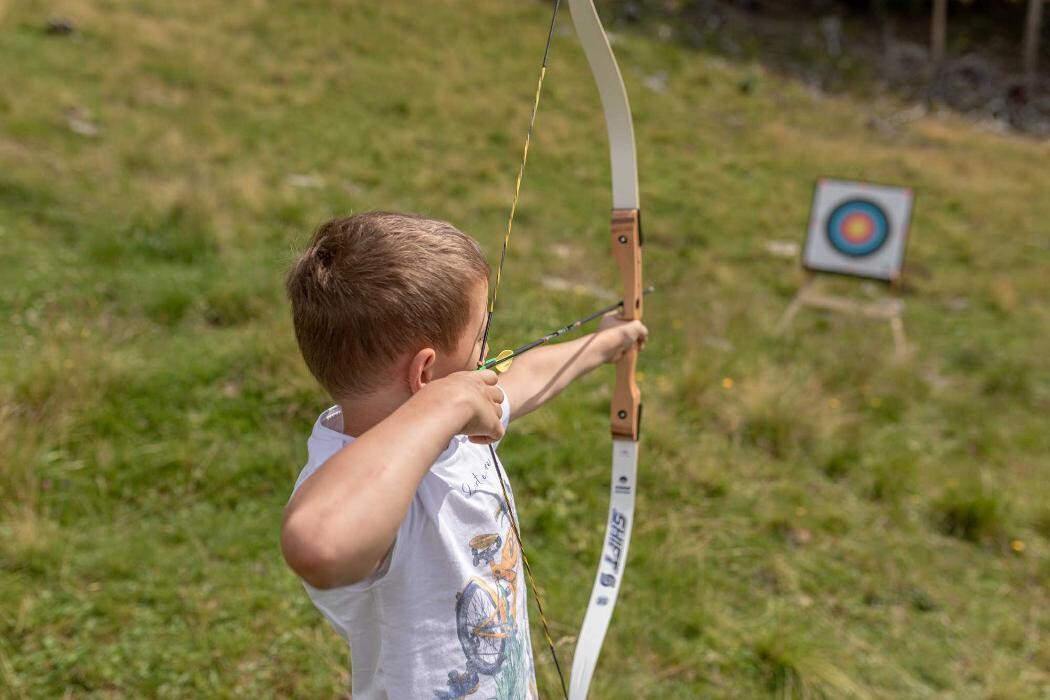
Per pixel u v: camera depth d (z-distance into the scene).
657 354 4.38
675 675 2.29
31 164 5.10
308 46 10.05
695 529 2.94
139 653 2.07
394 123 8.58
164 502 2.61
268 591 2.31
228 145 6.66
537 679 2.13
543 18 12.83
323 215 5.48
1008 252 7.91
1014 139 13.92
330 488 0.64
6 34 7.64
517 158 8.44
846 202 6.43
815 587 2.77
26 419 2.72
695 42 14.63
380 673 0.89
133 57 8.02
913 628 2.67
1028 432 4.31
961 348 5.60
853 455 3.61
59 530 2.40
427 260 0.83
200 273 4.13
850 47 16.42
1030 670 2.54
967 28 17.72
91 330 3.42
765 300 5.98
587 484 2.98
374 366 0.83
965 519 3.27
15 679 1.95
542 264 5.80
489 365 0.95
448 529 0.87
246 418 3.04
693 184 8.82
